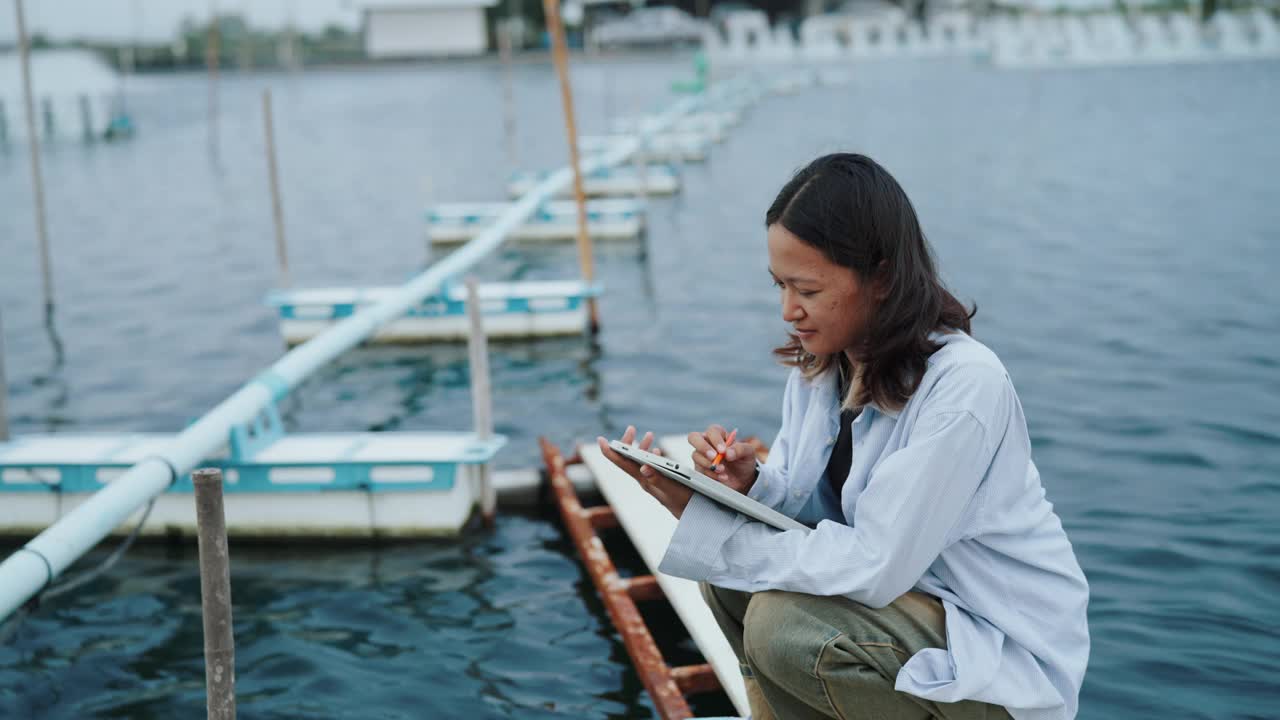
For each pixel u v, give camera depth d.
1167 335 9.83
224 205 20.83
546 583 5.81
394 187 22.61
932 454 2.30
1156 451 7.10
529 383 9.55
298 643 5.23
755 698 2.75
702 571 2.49
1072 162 20.91
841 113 32.25
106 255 16.25
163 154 29.06
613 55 68.50
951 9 65.38
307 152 28.86
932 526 2.31
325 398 9.34
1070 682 2.39
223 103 45.25
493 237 13.05
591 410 8.80
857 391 2.44
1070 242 14.12
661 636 5.23
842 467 2.62
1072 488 6.57
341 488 6.23
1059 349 9.55
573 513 5.98
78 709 4.75
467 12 77.06
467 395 9.31
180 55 75.06
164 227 18.62
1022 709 2.34
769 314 11.61
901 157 22.70
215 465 6.23
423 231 17.80
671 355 10.22
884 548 2.31
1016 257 13.44
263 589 5.78
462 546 6.24
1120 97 32.44
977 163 21.38
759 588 2.47
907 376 2.40
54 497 6.22
